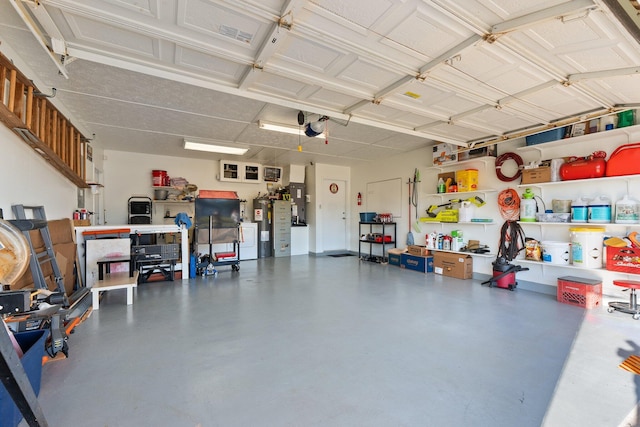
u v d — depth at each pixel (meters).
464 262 5.41
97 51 2.32
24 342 1.93
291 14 1.85
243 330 3.01
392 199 7.48
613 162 3.69
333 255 8.63
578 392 1.96
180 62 2.51
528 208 4.59
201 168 8.04
